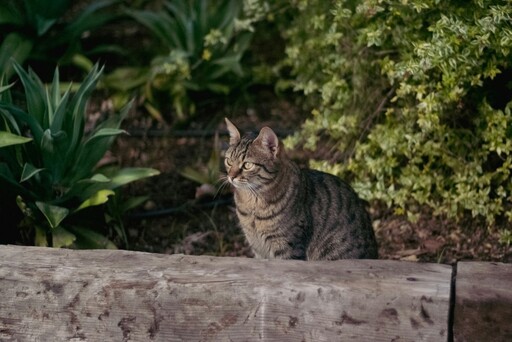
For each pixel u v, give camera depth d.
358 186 3.72
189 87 4.33
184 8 4.42
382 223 3.80
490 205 3.60
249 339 2.99
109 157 4.09
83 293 3.04
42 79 4.46
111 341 3.05
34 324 3.08
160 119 4.30
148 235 3.84
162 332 3.02
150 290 3.01
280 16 4.30
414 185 3.68
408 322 2.91
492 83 3.69
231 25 4.34
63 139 3.59
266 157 3.36
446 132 3.66
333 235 3.42
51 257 3.11
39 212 3.67
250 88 4.45
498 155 3.70
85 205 3.61
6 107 3.47
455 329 2.91
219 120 4.33
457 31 3.35
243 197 3.42
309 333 2.96
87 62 4.40
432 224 3.76
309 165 3.94
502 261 3.59
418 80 3.59
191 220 3.90
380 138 3.71
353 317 2.93
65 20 4.82
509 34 3.33
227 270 3.03
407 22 3.57
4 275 3.07
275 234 3.41
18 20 4.35
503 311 2.88
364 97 3.85
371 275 2.98
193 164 4.13
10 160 3.64
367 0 3.51
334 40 3.74
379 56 3.80
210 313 2.99
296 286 2.96
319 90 3.96
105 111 4.35
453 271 3.00
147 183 4.06
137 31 4.76
